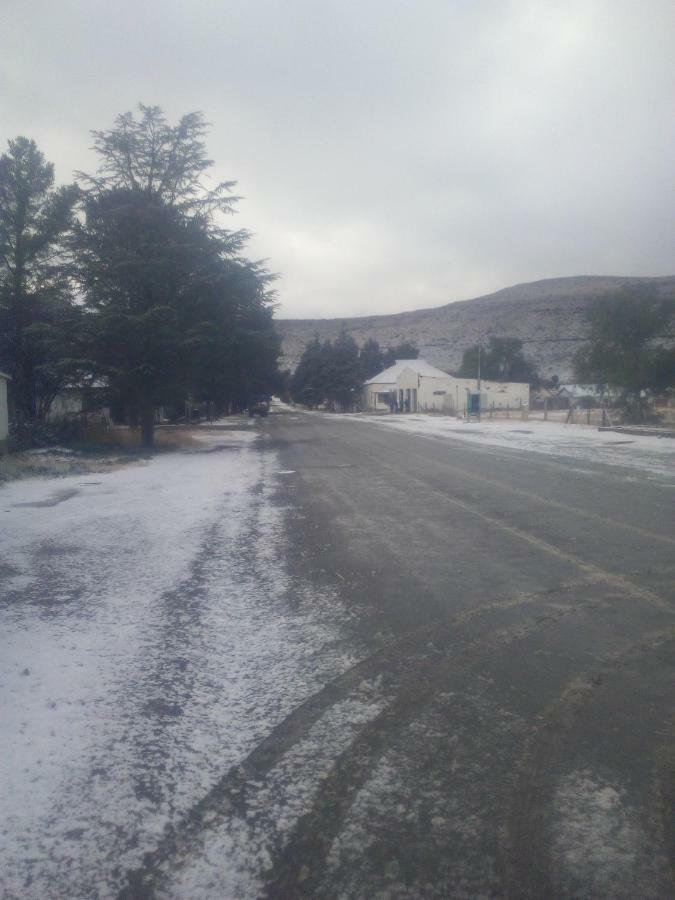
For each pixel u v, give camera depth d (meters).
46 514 13.62
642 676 5.45
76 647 6.35
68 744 4.58
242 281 28.70
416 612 7.11
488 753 4.35
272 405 136.00
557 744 4.44
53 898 3.21
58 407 35.56
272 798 3.94
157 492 16.58
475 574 8.52
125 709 5.08
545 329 140.12
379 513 12.92
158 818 3.78
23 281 30.64
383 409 86.69
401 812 3.78
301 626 6.78
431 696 5.18
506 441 29.92
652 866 3.32
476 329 151.12
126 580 8.66
